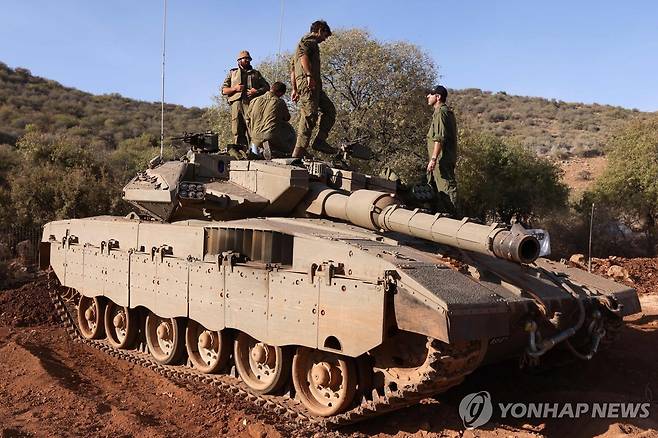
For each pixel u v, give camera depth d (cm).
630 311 931
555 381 973
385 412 770
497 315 693
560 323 816
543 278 876
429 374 673
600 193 3488
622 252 3084
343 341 748
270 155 1162
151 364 1131
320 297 786
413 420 793
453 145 1080
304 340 807
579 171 5334
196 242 1017
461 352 687
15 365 1129
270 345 900
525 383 964
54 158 3114
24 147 3284
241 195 1069
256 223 941
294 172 1018
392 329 728
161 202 1101
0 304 1717
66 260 1376
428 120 3186
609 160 3762
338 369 821
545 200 3431
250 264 908
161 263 1077
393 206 888
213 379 1005
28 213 2638
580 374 1006
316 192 1040
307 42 1195
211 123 3419
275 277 855
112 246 1225
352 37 3203
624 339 1245
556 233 3216
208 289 972
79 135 5066
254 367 975
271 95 1269
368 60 3141
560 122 7788
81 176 2803
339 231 893
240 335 973
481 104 9025
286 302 837
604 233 3161
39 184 2712
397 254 773
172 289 1050
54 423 817
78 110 6278
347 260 766
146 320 1184
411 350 755
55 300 1456
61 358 1209
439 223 804
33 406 895
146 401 928
